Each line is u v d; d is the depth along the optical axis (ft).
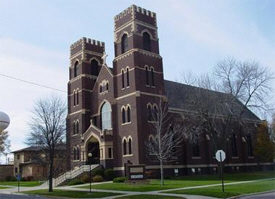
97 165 155.43
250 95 150.92
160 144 126.31
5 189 134.10
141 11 164.76
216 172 184.14
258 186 96.89
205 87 154.20
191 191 86.43
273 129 226.79
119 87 161.38
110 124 167.63
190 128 155.43
